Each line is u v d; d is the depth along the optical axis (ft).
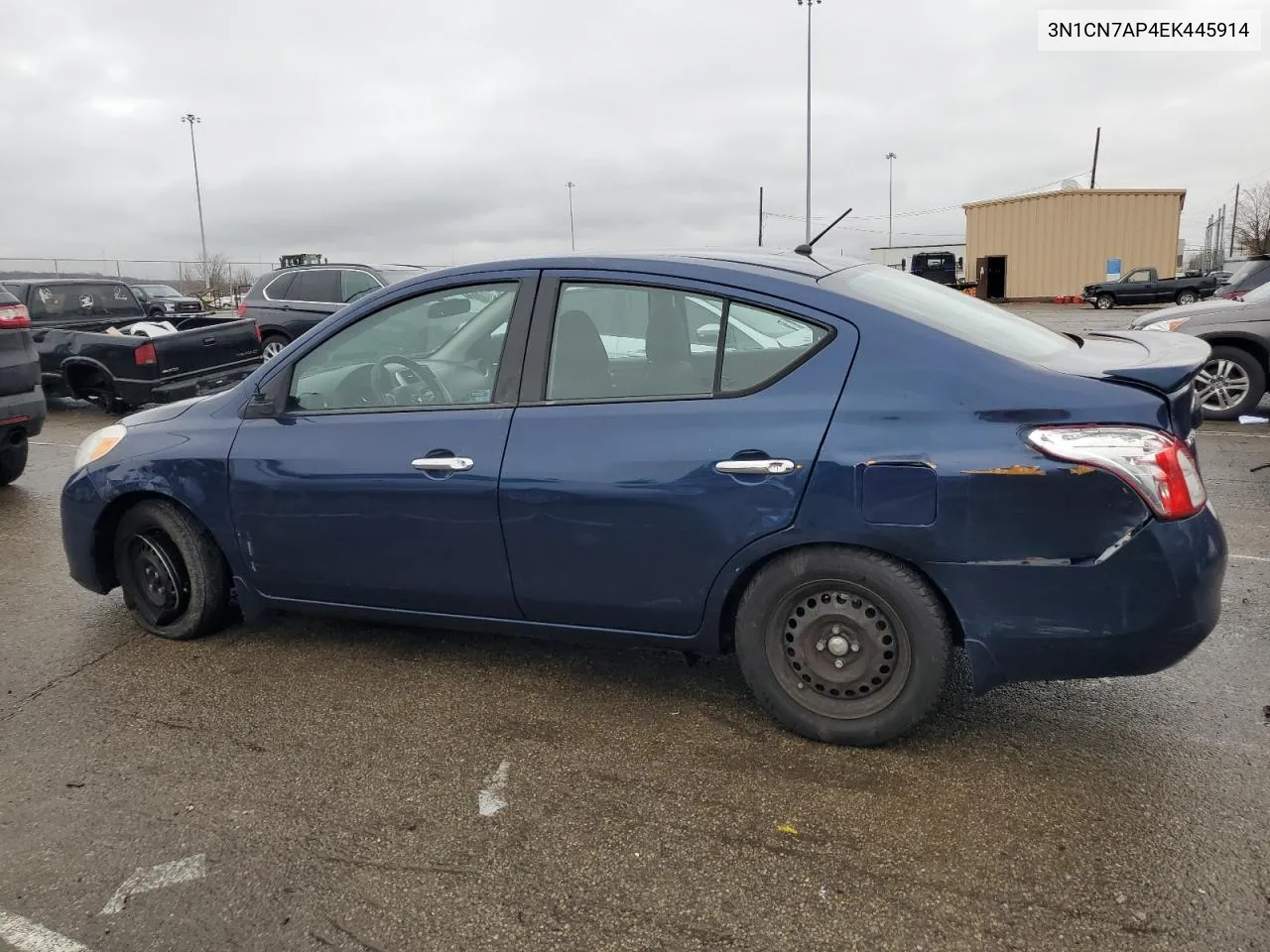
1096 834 8.43
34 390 22.81
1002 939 7.18
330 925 7.54
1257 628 12.97
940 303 10.53
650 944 7.25
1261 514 18.57
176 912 7.72
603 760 9.91
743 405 9.58
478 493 10.60
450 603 11.32
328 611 12.28
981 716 10.65
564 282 10.70
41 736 10.68
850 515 9.09
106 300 38.04
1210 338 28.40
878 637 9.48
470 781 9.55
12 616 14.55
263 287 43.16
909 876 7.93
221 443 12.19
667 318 10.14
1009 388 8.72
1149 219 114.93
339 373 11.85
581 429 10.21
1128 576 8.50
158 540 13.03
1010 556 8.70
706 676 11.80
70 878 8.17
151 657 12.78
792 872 8.03
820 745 10.03
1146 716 10.59
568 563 10.43
